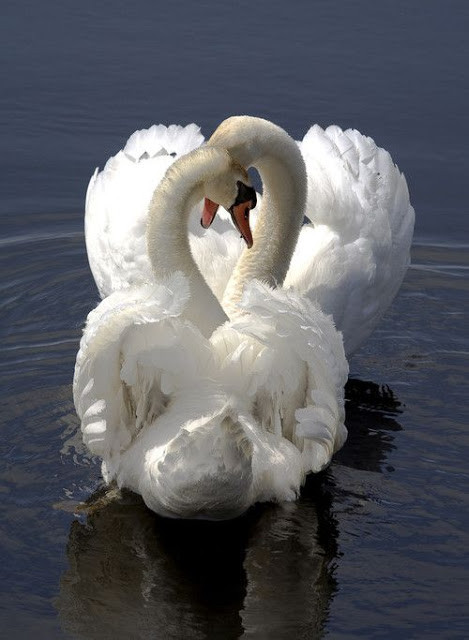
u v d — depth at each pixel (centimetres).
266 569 958
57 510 1026
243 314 1127
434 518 1032
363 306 1262
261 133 1174
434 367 1305
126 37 1981
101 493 1054
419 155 1708
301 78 1872
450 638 870
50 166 1672
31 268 1483
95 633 868
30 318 1371
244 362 1016
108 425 1012
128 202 1316
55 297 1423
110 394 999
